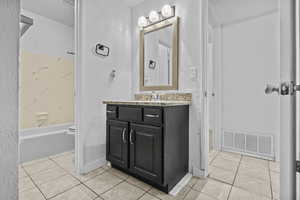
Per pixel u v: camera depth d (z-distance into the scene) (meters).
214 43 2.84
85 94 1.93
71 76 3.31
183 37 1.97
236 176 1.82
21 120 2.60
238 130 2.63
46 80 2.93
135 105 1.68
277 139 2.27
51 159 2.35
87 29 1.93
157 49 2.23
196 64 1.87
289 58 0.74
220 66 2.78
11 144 0.32
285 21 0.75
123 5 2.44
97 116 2.06
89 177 1.79
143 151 1.60
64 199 1.40
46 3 2.53
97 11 2.06
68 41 3.29
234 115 2.67
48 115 2.93
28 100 2.69
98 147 2.08
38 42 2.84
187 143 1.88
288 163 0.75
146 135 1.58
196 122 1.86
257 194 1.48
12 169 0.32
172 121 1.58
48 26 2.98
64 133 2.78
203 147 1.80
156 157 1.50
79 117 1.89
